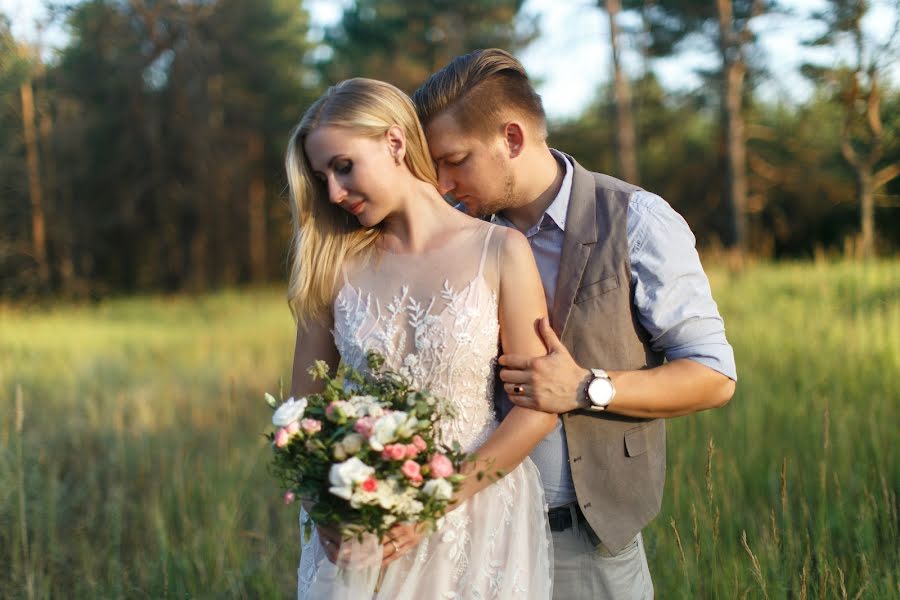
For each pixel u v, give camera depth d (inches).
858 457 151.9
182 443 196.5
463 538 78.4
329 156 78.8
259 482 169.0
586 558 84.7
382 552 74.9
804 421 171.8
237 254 1128.8
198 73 1013.2
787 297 383.9
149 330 567.2
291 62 1095.6
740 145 765.9
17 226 889.5
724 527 124.7
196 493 156.5
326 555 79.0
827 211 944.9
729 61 753.6
